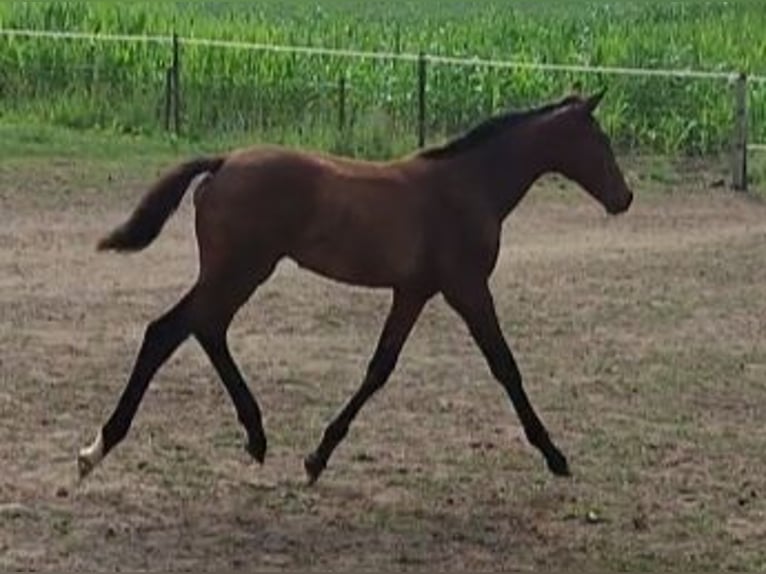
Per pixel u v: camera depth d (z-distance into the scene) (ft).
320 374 41.11
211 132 83.71
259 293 50.62
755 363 43.83
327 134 80.48
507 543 29.63
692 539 30.09
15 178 70.74
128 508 30.83
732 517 31.37
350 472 33.45
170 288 51.34
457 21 133.59
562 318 48.73
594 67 91.40
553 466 33.09
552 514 31.30
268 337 45.09
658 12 154.51
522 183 32.81
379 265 31.40
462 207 31.96
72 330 45.14
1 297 49.21
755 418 38.45
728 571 28.48
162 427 36.04
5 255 55.93
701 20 133.59
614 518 31.14
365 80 89.35
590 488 32.89
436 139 82.28
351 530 30.09
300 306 49.03
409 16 153.07
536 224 65.72
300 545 29.19
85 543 28.89
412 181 31.83
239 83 88.48
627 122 87.30
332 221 31.01
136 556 28.32
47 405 37.52
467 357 43.47
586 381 41.42
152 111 85.92
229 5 172.04
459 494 32.27
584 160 33.14
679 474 33.94
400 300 32.07
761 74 97.30
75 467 33.09
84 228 61.26
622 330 47.44
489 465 34.14
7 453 33.86
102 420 36.47
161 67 91.04
